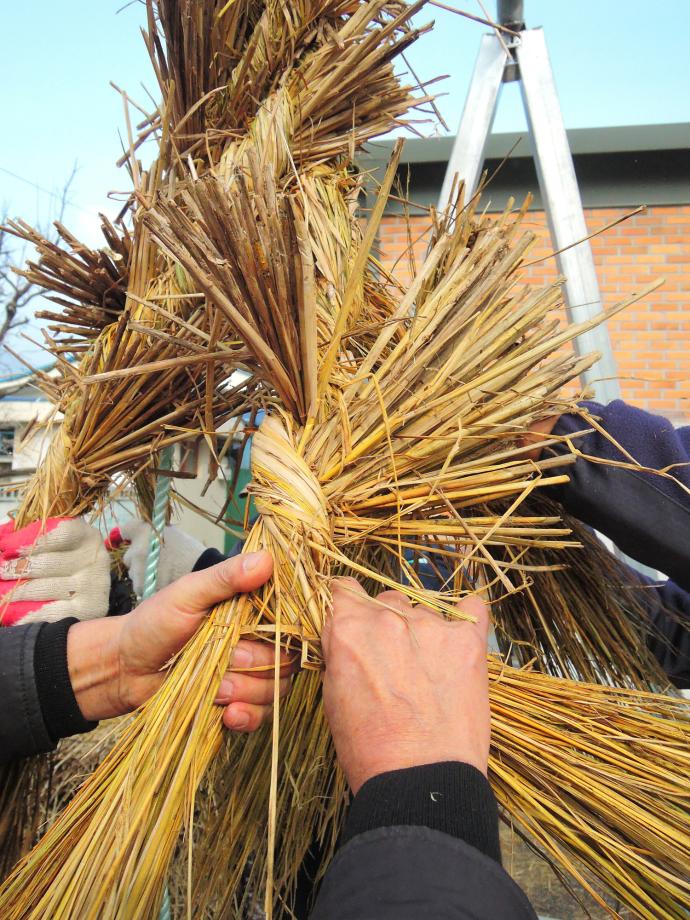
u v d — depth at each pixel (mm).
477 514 936
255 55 1011
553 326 799
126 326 952
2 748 777
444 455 763
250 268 662
